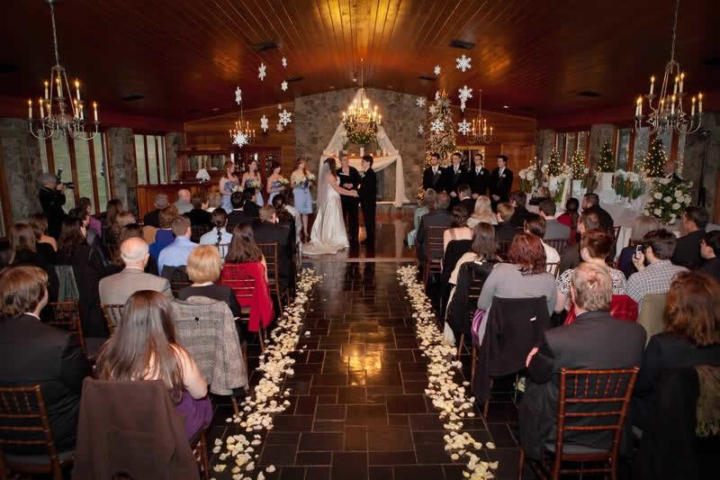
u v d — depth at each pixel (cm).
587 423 212
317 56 805
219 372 278
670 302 197
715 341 187
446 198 583
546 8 470
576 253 344
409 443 287
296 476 257
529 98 1086
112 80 714
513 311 280
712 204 761
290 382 362
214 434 298
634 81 740
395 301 554
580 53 618
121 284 284
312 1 509
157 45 570
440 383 355
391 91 1369
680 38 498
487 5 492
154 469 170
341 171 848
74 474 173
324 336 451
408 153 1396
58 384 201
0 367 194
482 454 277
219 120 1391
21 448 204
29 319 201
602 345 201
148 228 541
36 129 766
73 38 494
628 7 437
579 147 1227
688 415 165
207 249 296
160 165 1302
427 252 584
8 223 731
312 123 1374
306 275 666
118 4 425
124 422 168
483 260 351
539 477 247
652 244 274
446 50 713
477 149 1445
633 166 994
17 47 493
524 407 229
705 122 766
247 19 528
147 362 176
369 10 561
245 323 417
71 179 912
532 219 365
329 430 300
